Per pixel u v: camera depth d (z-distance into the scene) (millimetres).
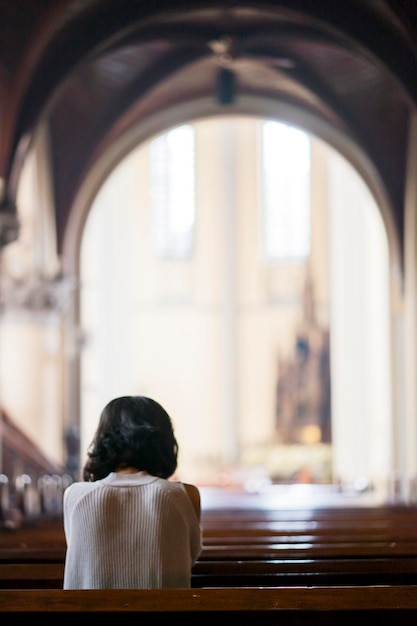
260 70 18797
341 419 31594
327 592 3398
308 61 17953
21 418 22953
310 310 35438
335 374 32031
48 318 19734
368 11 13734
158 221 36594
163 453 4047
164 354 36531
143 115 19578
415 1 11812
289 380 35781
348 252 30906
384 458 28562
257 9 14133
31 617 3158
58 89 14852
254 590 3412
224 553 5449
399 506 13953
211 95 19516
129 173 35438
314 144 35156
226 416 36688
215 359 36781
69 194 19672
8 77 13547
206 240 36906
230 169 36781
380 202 19625
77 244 20172
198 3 14250
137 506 3873
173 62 18031
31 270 19234
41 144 19125
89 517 3848
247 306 36719
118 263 34312
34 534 8820
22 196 21547
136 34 16172
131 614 3170
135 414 4051
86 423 32281
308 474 32125
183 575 3873
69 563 3867
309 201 35469
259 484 28953
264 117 19906
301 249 35656
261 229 36344
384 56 13984
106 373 33656
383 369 28531
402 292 19406
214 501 18547
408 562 4680
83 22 14422
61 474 16625
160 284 36656
